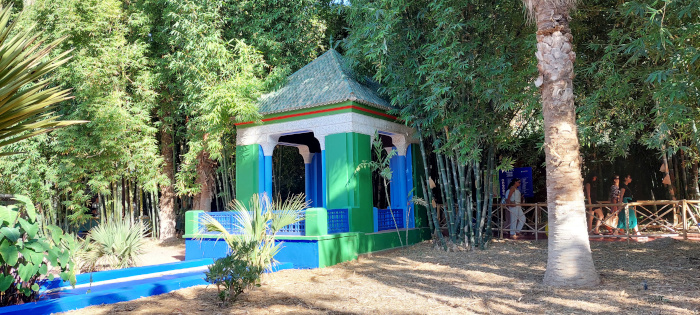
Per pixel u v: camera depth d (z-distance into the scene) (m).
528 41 8.42
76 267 7.64
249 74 10.98
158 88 13.52
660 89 7.03
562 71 6.35
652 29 7.05
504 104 8.65
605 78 8.63
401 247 11.02
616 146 9.82
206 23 11.60
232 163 13.06
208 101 10.42
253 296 6.02
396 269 8.02
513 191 11.91
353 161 9.74
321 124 10.16
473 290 6.16
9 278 4.89
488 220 10.61
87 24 11.60
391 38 9.45
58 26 11.38
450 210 10.47
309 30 13.88
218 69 11.44
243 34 13.41
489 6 9.05
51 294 6.07
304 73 11.45
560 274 6.20
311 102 10.14
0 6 4.42
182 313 5.20
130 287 6.14
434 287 6.43
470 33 9.36
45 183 11.65
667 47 7.23
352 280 7.10
